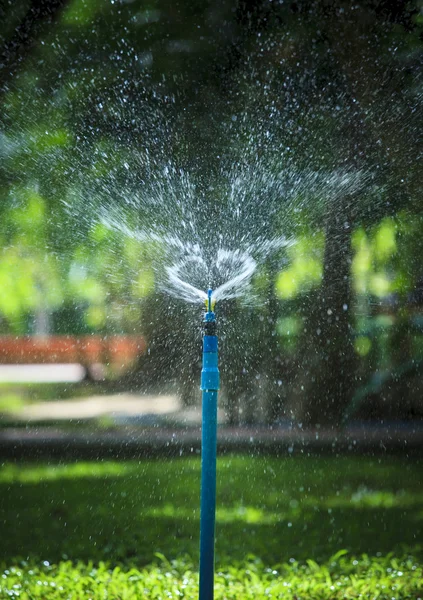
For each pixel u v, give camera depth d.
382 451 11.62
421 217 12.56
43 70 12.33
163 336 15.30
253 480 9.84
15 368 21.95
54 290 18.31
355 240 13.08
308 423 13.36
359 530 7.38
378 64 11.60
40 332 22.08
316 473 10.25
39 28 12.19
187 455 11.63
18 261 17.03
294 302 13.31
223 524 7.61
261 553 6.53
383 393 13.61
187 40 12.09
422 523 7.68
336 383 13.41
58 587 5.39
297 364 13.45
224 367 13.65
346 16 11.62
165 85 12.10
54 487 9.60
